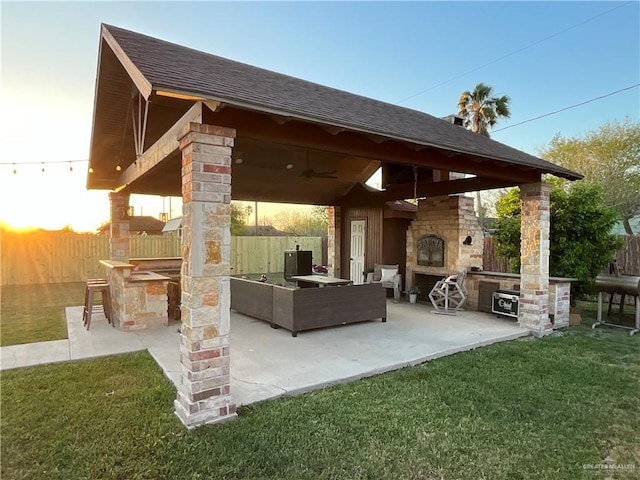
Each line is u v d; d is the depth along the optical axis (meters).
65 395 3.49
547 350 5.20
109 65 5.00
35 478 2.30
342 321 6.19
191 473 2.37
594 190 7.46
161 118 5.84
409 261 9.52
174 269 8.55
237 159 7.92
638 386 3.89
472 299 8.05
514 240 8.28
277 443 2.73
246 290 6.95
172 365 4.29
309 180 9.69
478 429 2.98
